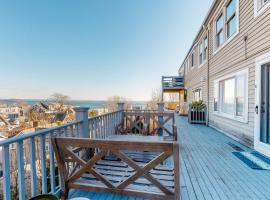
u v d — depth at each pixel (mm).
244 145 4484
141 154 3053
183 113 13055
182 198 2094
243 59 4598
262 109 3828
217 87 6598
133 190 1926
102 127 3666
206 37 8344
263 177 2639
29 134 1765
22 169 1694
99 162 2596
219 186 2371
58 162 2033
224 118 5941
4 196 1522
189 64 12609
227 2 5676
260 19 3818
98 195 2156
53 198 1409
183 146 4398
